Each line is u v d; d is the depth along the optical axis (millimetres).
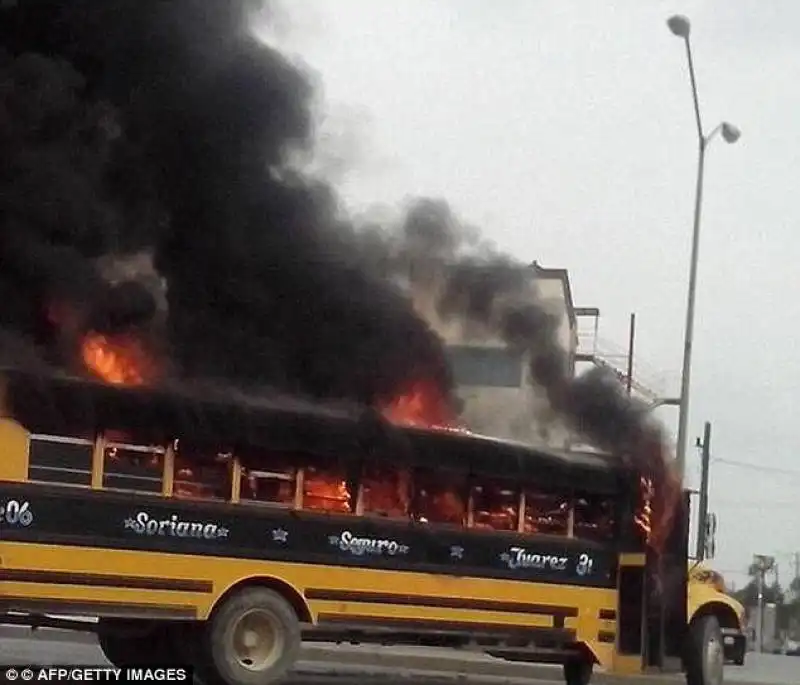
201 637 11906
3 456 10867
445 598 13359
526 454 14180
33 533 10914
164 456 11719
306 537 12469
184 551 11703
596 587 14664
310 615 12438
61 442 11180
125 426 11500
